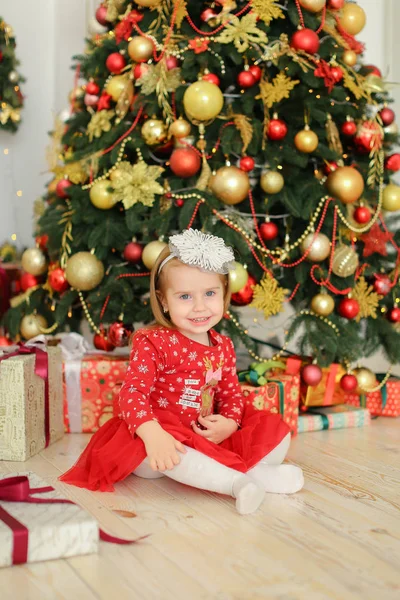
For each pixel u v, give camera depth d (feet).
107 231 7.13
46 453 5.91
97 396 6.59
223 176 6.68
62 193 7.73
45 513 3.83
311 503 4.65
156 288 5.40
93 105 8.05
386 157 7.75
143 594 3.26
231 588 3.33
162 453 4.60
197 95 6.56
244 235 6.82
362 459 5.80
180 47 7.21
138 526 4.19
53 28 13.02
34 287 8.39
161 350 5.18
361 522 4.28
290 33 7.38
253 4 6.92
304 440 6.47
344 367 7.48
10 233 12.87
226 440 5.28
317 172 7.40
